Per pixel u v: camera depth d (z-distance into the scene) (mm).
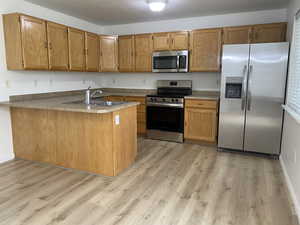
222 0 3342
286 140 2904
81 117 2771
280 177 2748
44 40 3258
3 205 2125
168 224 1863
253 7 3701
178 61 4223
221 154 3578
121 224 1860
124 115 2861
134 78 5125
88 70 4246
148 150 3770
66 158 2969
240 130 3518
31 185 2520
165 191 2406
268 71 3209
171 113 4199
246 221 1905
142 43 4520
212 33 3967
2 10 3025
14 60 3045
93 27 4949
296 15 2635
